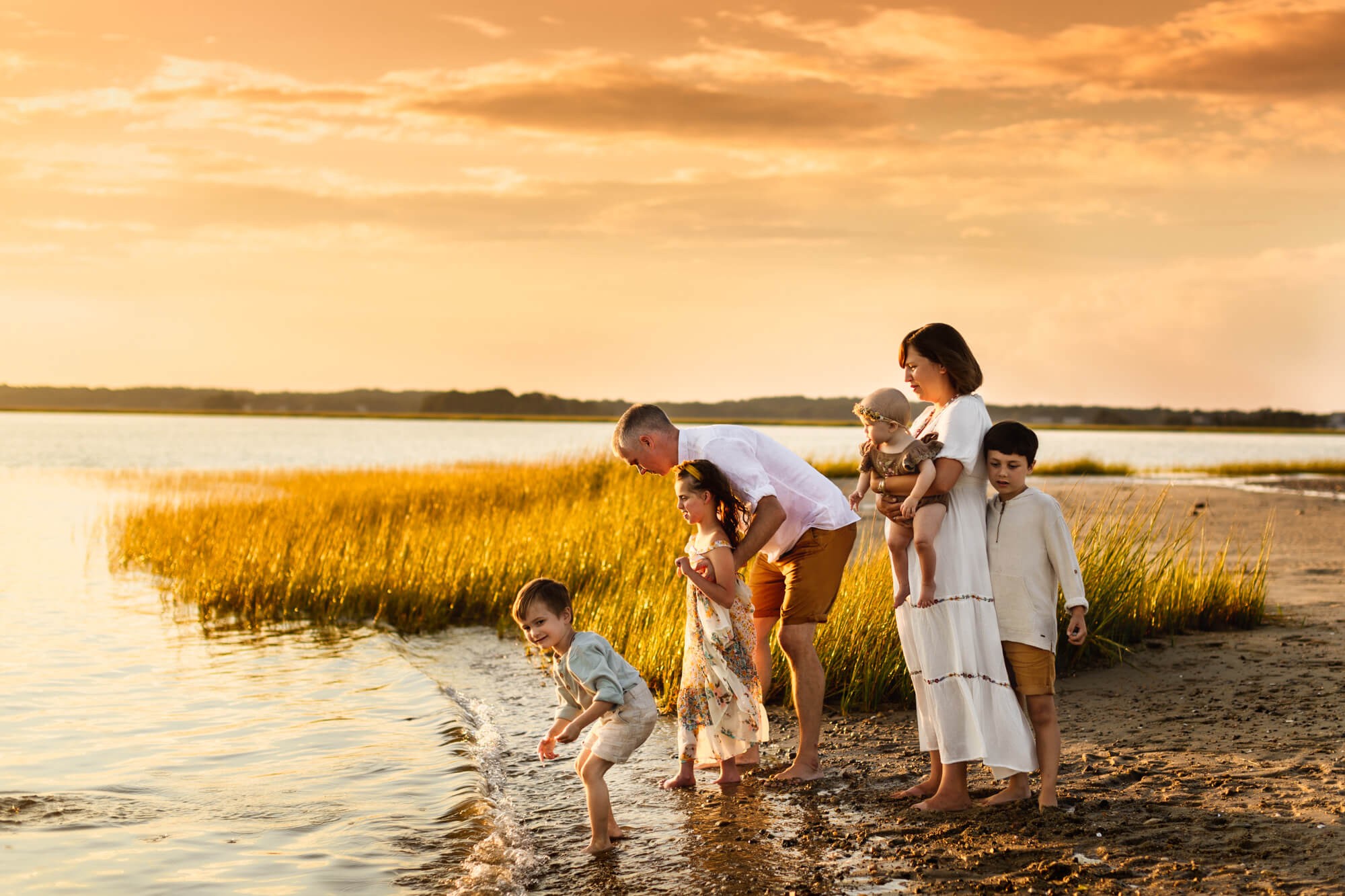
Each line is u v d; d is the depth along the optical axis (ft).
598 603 29.37
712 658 16.25
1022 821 13.93
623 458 17.10
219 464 143.64
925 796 15.23
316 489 69.46
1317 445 304.50
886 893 12.03
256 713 21.43
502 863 13.33
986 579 14.37
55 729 20.22
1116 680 21.88
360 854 13.94
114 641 29.30
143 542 48.85
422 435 329.11
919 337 15.07
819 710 16.66
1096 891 11.64
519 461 90.94
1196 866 12.10
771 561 17.15
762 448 16.92
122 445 223.92
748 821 14.74
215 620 32.45
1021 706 15.01
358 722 20.72
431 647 29.12
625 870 13.12
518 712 21.76
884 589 22.61
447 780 16.92
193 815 15.48
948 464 14.16
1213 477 103.71
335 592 33.65
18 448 205.67
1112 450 233.76
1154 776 15.48
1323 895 11.10
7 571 43.88
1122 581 25.07
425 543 38.09
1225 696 19.98
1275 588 33.12
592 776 13.99
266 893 12.69
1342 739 16.72
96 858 13.80
